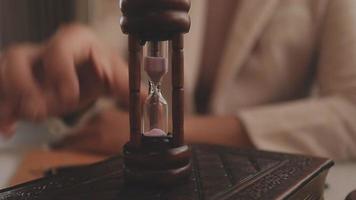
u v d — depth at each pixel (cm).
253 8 99
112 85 70
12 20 140
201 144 58
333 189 60
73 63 67
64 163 75
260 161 51
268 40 99
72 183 45
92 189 43
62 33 73
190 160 47
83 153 84
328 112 81
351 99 84
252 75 100
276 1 99
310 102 84
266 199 39
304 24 98
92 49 71
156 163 43
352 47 87
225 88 100
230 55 100
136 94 44
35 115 64
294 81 100
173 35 43
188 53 102
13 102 65
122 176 46
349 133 81
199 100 112
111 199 41
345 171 70
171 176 43
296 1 99
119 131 84
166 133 47
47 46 73
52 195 42
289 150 77
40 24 141
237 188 42
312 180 47
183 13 42
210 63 109
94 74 70
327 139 80
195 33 103
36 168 72
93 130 87
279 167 48
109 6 127
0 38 140
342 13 91
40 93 65
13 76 66
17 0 139
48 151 86
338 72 87
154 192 42
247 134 81
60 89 64
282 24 98
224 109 100
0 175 70
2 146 93
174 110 44
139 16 41
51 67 65
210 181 44
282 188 42
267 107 86
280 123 80
